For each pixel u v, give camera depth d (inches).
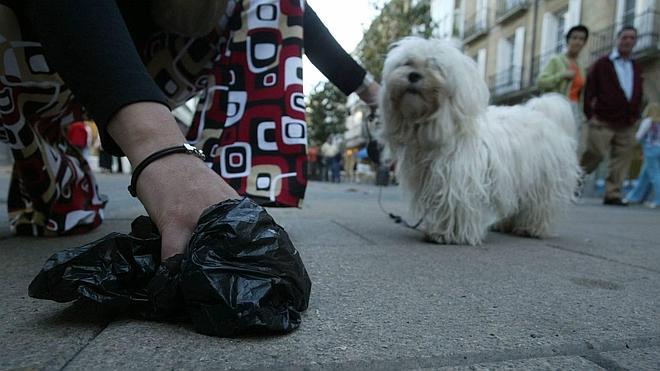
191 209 39.5
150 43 72.4
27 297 42.8
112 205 147.0
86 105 42.4
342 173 986.7
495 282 56.3
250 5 75.7
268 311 34.7
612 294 52.1
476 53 762.2
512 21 674.2
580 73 215.2
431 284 53.9
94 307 40.2
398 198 246.1
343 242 85.4
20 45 60.1
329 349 32.9
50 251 64.1
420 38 99.5
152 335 34.2
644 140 254.1
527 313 43.6
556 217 110.6
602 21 494.9
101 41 42.0
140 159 41.1
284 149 75.5
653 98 439.5
